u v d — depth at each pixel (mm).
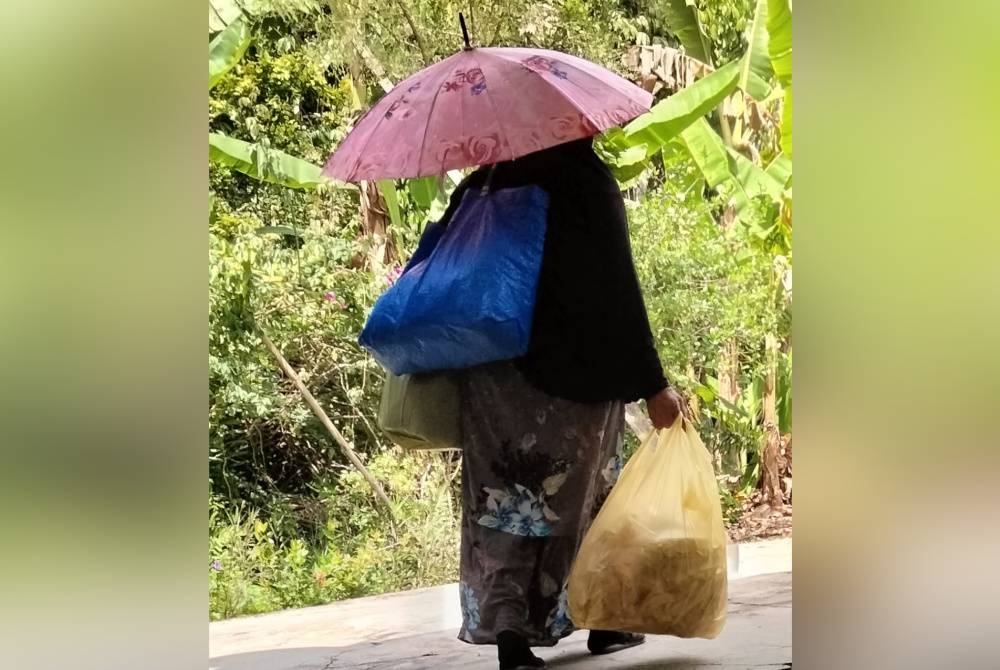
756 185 6656
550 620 3643
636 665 3949
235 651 4379
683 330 6430
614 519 3553
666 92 6410
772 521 6586
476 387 3592
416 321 3402
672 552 3484
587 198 3533
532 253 3453
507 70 3535
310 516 5340
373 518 5469
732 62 6500
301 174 5441
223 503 5145
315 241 5508
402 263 5691
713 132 6555
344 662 4188
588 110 3455
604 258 3504
